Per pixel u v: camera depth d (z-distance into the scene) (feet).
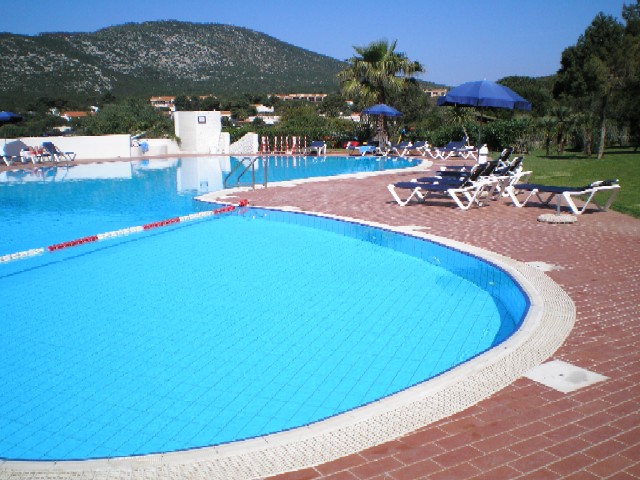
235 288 23.80
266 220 39.14
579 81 117.39
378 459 9.88
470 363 14.03
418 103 128.36
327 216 36.65
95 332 19.08
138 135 102.53
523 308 19.51
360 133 105.91
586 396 12.17
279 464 9.77
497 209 38.17
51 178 65.05
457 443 10.36
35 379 15.65
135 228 35.35
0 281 25.09
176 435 12.68
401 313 20.65
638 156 73.61
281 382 15.29
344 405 13.96
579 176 54.03
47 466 9.80
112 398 14.51
